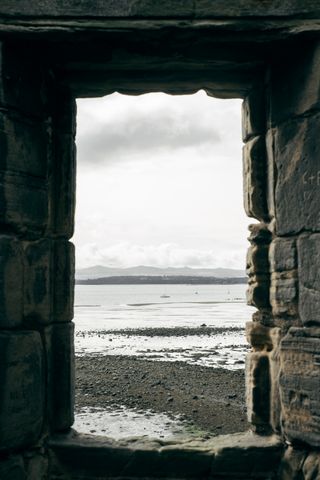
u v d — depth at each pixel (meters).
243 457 4.40
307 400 4.13
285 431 4.30
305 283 4.18
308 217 4.17
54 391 4.66
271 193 4.57
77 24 4.04
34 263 4.37
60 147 4.80
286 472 4.30
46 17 4.06
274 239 4.54
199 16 4.08
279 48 4.30
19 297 4.18
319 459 4.11
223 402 10.41
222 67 4.62
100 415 9.50
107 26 4.05
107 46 4.26
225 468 4.41
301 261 4.23
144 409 9.92
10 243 4.10
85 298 95.19
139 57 4.42
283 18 4.09
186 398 10.77
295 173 4.30
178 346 20.16
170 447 4.47
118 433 8.32
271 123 4.57
